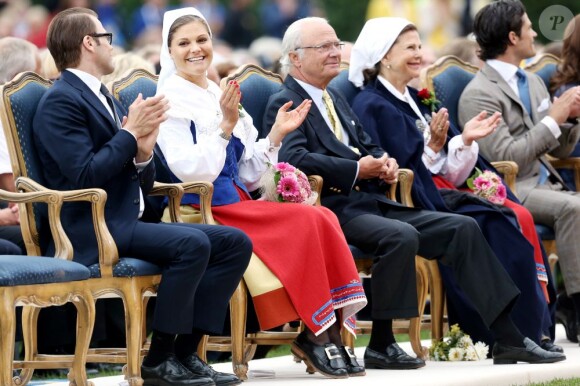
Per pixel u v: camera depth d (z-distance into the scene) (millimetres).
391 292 18797
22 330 19047
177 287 16328
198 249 16359
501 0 23562
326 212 18359
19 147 16969
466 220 19547
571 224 22062
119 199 16984
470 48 27188
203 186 17797
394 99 21578
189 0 45312
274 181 18547
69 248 16328
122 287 16391
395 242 18781
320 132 20062
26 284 15078
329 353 17734
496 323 19531
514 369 18781
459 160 21781
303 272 17625
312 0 47656
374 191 20391
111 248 16281
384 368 18984
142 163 17156
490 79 23281
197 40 18562
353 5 47500
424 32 45000
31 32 40000
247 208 18188
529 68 25422
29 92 17266
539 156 22844
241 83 20188
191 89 18562
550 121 22719
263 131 19984
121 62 23250
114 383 18203
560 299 23484
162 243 16453
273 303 17500
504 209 20812
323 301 17578
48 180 17031
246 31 46750
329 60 20125
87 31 17312
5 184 20219
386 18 21781
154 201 18469
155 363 16641
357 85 21938
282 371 19406
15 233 19781
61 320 20516
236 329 17781
